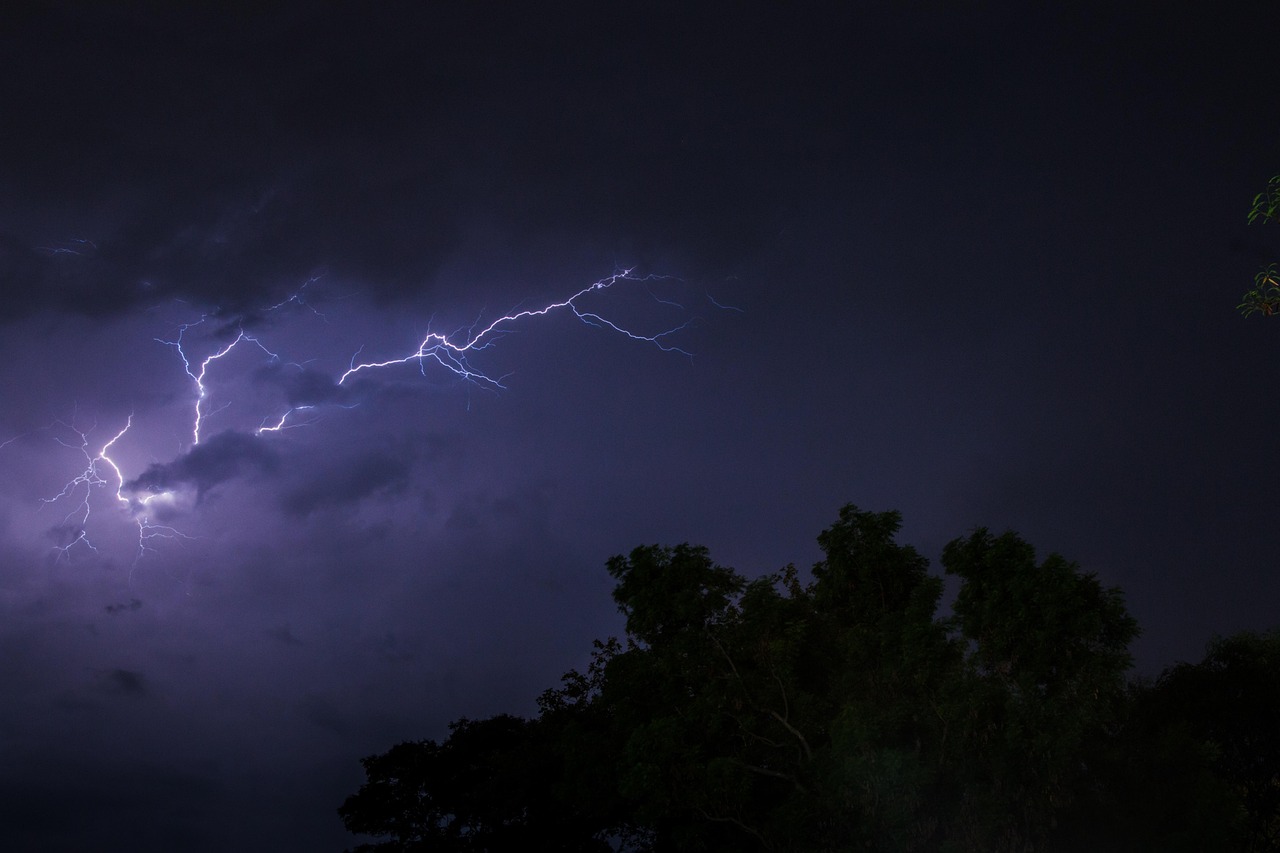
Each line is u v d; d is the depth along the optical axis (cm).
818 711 1891
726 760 1812
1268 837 1925
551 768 2681
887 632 1823
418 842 3095
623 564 2109
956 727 1658
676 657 1975
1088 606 1695
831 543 1995
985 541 1830
